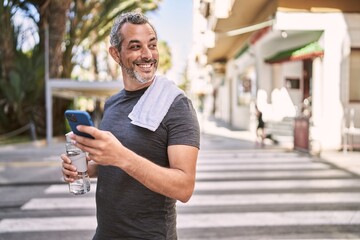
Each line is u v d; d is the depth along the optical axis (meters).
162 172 1.52
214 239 4.78
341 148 13.36
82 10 18.36
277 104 17.78
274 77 17.80
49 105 15.35
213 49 23.80
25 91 18.56
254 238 4.82
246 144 14.84
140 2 20.80
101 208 1.81
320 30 13.51
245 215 5.79
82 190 1.70
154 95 1.74
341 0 13.27
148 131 1.69
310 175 8.78
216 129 23.45
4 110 18.98
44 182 8.33
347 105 13.45
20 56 19.17
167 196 1.64
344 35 13.34
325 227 5.23
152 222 1.73
